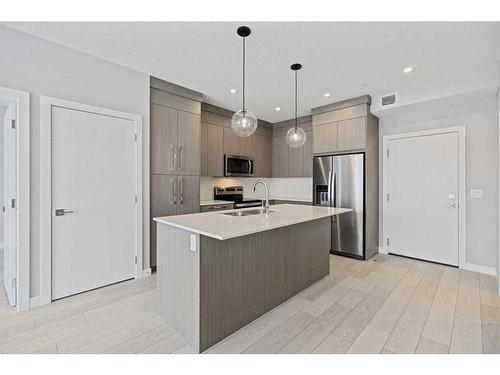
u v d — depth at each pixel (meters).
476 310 2.37
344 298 2.65
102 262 2.84
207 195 4.95
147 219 3.22
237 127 2.46
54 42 2.46
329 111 4.27
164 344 1.90
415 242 3.92
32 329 2.05
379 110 3.82
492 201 3.27
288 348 1.86
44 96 2.41
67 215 2.58
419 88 3.44
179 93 3.55
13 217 2.41
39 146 2.40
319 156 4.42
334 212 2.85
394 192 4.12
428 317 2.26
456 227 3.54
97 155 2.78
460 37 2.30
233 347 1.88
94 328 2.08
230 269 2.04
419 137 3.85
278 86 3.52
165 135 3.43
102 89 2.81
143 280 3.06
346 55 2.64
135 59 2.79
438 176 3.68
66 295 2.59
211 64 2.88
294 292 2.72
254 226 1.98
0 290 2.77
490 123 3.27
